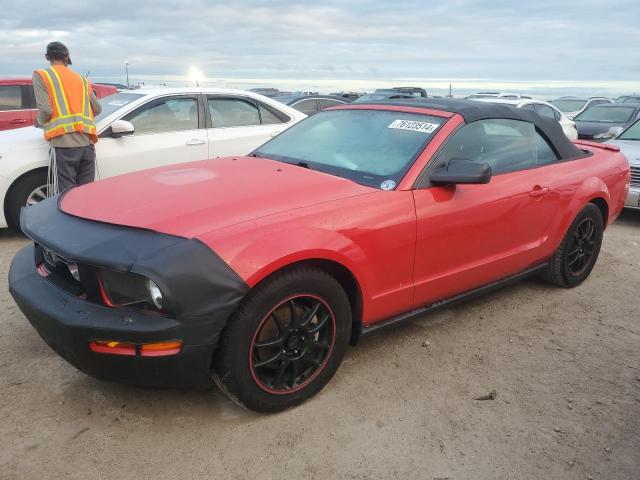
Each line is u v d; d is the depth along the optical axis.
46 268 2.82
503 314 4.14
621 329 3.97
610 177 4.70
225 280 2.38
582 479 2.47
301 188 3.01
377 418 2.81
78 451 2.48
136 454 2.48
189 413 2.78
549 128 4.32
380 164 3.33
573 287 4.72
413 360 3.39
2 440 2.53
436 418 2.84
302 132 4.06
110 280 2.40
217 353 2.54
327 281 2.78
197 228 2.52
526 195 3.81
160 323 2.31
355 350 3.49
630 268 5.34
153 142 6.16
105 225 2.61
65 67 5.45
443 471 2.47
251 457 2.49
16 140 5.73
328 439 2.63
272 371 2.76
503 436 2.72
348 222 2.85
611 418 2.91
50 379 3.03
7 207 5.66
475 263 3.60
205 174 3.29
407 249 3.12
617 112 14.96
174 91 6.43
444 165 3.33
